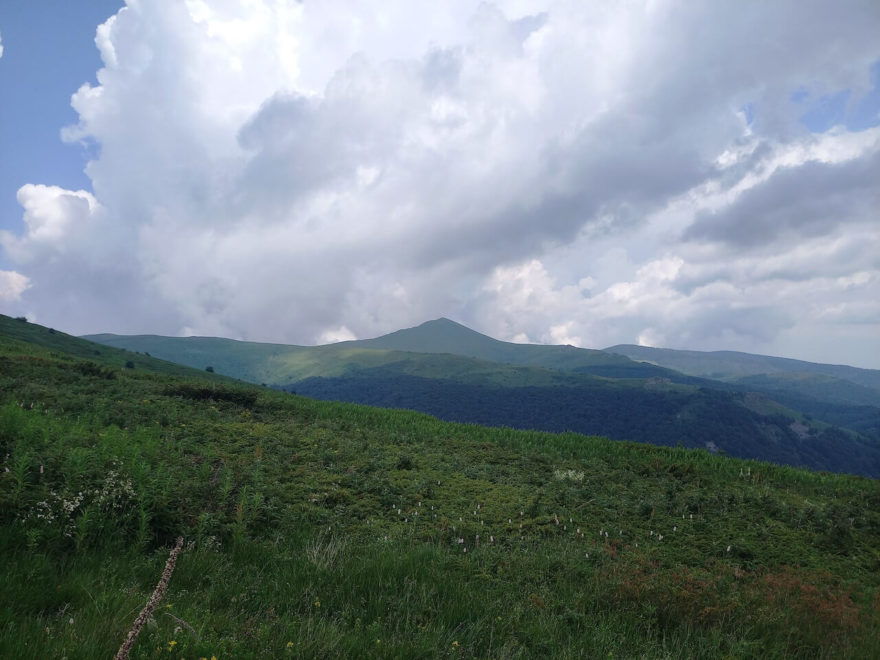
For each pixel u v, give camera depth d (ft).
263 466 47.57
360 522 37.78
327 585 23.49
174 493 31.76
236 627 17.74
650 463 70.03
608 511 46.24
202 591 21.09
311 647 16.88
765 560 38.60
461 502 45.47
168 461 42.65
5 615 15.64
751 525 46.24
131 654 14.38
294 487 43.09
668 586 27.58
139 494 28.53
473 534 36.94
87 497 27.20
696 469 67.97
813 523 47.39
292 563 25.73
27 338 302.04
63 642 14.34
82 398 67.87
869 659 22.35
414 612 21.97
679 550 38.68
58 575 20.40
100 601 17.93
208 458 47.06
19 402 59.52
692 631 23.68
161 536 27.02
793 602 28.04
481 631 21.08
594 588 27.53
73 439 40.83
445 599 23.73
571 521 42.09
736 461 76.43
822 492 64.90
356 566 25.93
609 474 62.69
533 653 20.33
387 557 27.43
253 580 23.16
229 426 67.46
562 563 30.91
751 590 29.40
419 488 47.50
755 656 21.81
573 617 23.57
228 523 30.30
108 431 45.39
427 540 34.78
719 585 30.19
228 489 34.17
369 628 19.43
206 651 15.26
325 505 40.47
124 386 85.97
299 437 66.54
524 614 23.47
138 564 22.86
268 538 31.01
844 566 39.22
